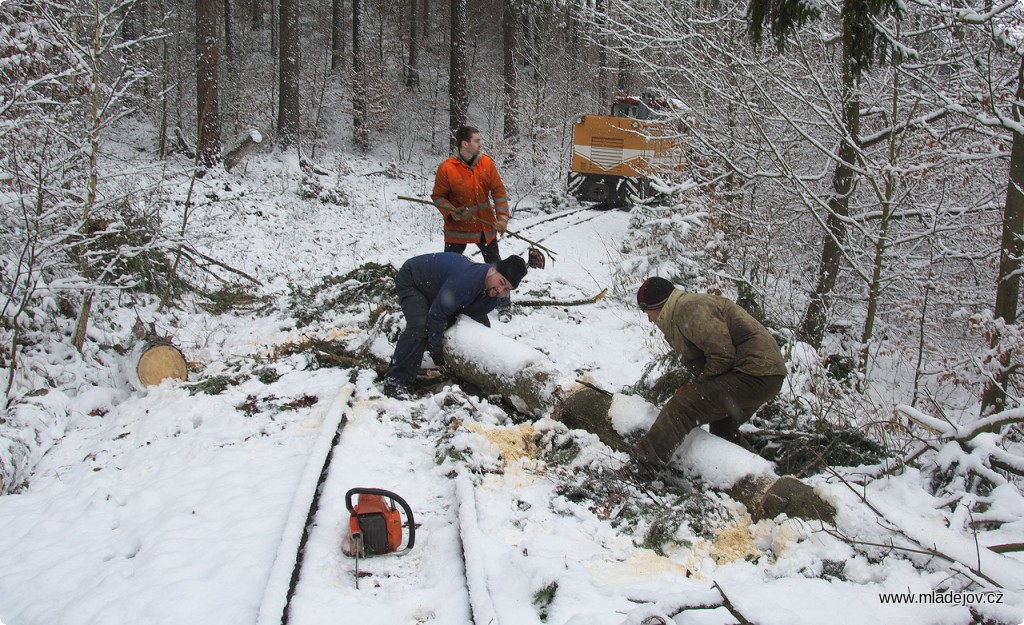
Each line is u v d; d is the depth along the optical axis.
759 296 7.95
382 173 20.69
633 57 9.77
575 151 16.64
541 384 4.77
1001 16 6.56
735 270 8.62
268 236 12.34
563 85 25.45
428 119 27.27
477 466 4.21
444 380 5.52
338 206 15.65
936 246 8.13
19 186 5.41
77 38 6.12
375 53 27.52
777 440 4.71
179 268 8.38
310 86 25.80
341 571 3.31
